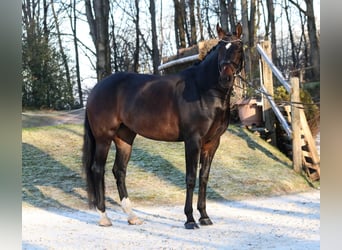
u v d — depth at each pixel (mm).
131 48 31641
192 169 6289
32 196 8383
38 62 19031
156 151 10875
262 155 11008
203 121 6223
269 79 11734
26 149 10680
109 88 6930
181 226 6559
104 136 6906
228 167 10180
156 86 6617
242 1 18203
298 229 6207
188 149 6289
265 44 11883
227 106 6367
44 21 28906
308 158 10750
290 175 10062
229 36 6012
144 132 6707
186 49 14609
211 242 5578
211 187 9117
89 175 6953
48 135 11680
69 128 12398
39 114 16344
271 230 6188
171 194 8695
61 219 7137
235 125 12680
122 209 7473
